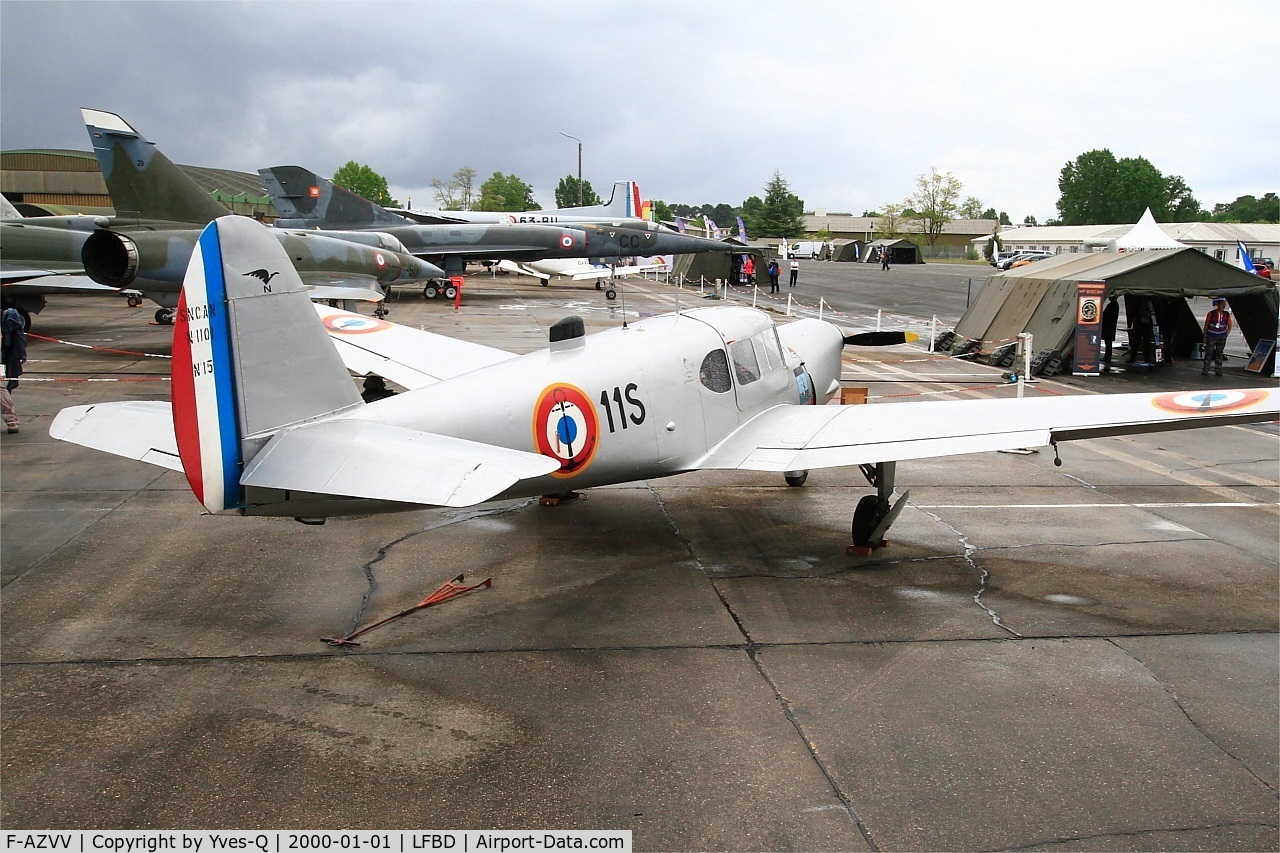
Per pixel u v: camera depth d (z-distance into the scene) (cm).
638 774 500
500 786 487
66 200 7256
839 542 909
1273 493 1121
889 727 553
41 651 639
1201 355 2248
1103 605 753
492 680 606
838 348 1130
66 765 500
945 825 458
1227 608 750
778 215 13025
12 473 1100
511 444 728
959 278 6231
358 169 14112
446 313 3072
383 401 696
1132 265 2012
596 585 781
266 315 626
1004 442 746
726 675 618
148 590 754
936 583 798
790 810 469
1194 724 561
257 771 497
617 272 4875
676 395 834
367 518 957
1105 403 795
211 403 602
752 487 1114
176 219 2019
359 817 459
